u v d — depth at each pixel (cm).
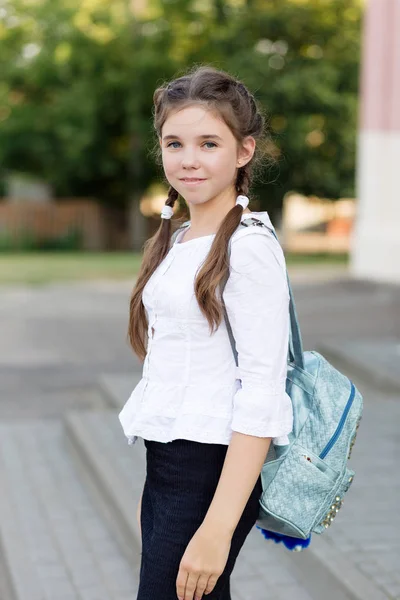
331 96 2811
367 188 1756
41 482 573
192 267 213
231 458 202
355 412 224
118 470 538
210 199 220
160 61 2909
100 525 496
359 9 2912
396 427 625
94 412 707
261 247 205
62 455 637
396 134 1703
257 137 223
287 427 206
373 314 1268
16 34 3078
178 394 213
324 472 219
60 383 889
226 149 214
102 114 3075
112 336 1145
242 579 404
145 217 3403
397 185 1709
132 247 3209
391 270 1709
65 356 1018
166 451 215
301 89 2792
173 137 215
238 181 226
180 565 205
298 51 2975
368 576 368
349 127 2945
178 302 211
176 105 213
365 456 550
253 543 447
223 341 211
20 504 529
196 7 2928
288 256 2639
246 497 202
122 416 231
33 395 841
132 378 845
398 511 451
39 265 2172
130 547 449
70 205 3188
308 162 2991
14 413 776
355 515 445
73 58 2986
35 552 454
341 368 873
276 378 204
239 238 207
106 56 2998
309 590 394
